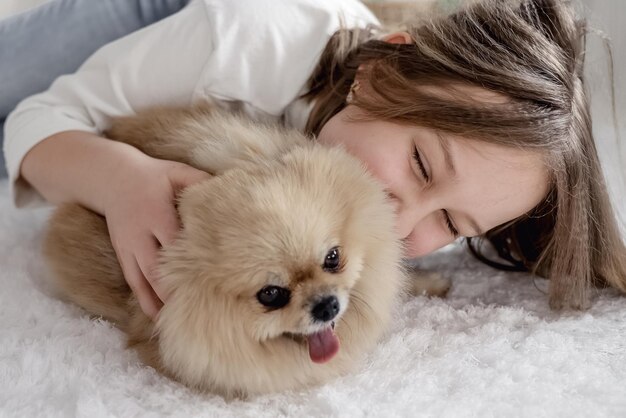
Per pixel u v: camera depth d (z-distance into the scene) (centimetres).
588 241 123
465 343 106
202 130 112
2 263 126
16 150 128
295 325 87
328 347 92
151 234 98
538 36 119
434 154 108
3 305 110
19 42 158
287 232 84
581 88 121
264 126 113
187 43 130
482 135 106
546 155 110
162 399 88
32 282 119
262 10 132
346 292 92
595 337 110
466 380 94
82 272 110
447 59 116
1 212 148
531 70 114
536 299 129
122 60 131
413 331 108
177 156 112
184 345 90
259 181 89
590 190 123
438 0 146
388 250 100
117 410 84
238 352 90
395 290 103
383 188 103
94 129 133
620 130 159
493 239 145
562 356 102
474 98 111
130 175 106
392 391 92
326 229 87
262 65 130
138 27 163
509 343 106
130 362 98
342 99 127
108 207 106
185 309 89
